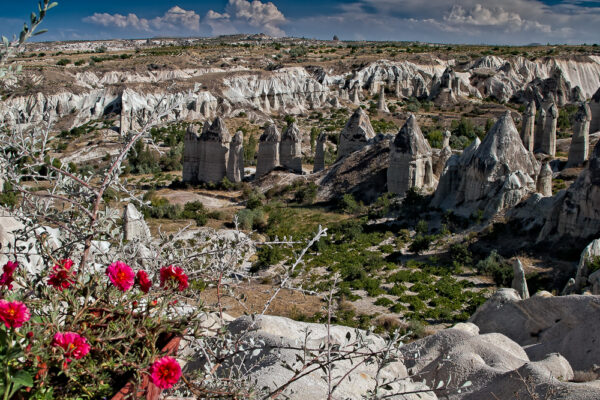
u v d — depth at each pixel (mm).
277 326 10625
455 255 33406
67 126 91750
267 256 32406
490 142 37938
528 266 30391
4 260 6785
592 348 12617
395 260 34844
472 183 38406
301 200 51562
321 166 59469
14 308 3309
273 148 57812
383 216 43312
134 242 5426
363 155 53562
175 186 59219
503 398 9461
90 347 3740
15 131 4809
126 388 3754
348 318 25359
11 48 3430
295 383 7688
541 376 9414
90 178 5246
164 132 87438
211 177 58688
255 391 4828
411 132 44906
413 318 25625
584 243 30266
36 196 4773
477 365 10758
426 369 11406
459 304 27344
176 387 4387
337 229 41781
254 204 50000
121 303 4250
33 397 3438
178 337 4371
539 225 33188
